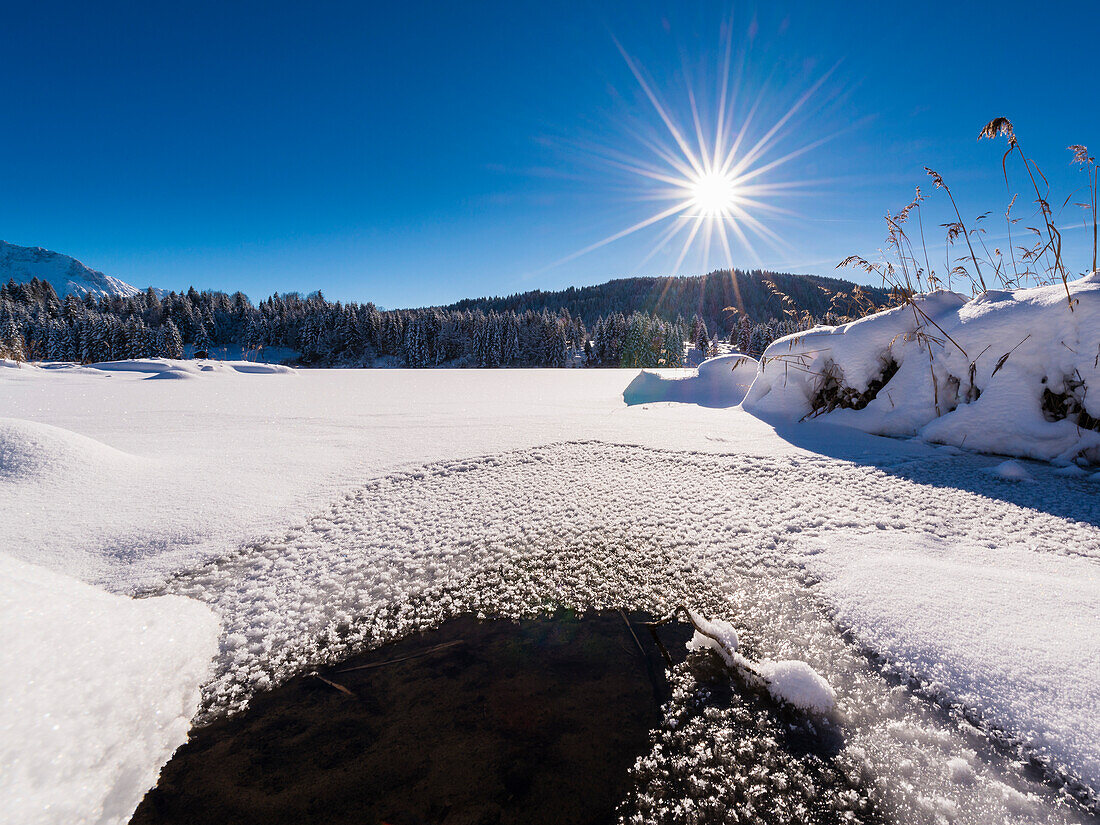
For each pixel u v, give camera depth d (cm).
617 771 114
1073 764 108
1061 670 131
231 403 691
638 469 322
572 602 184
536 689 141
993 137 346
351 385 1070
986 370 355
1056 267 357
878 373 432
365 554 220
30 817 96
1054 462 308
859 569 190
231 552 221
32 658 125
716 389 625
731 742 121
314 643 163
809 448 355
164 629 161
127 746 119
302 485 300
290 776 114
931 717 124
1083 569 184
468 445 384
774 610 172
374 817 104
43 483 271
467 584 197
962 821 98
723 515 250
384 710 134
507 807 106
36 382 1062
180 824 102
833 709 128
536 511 261
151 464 324
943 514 241
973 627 151
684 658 153
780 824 100
